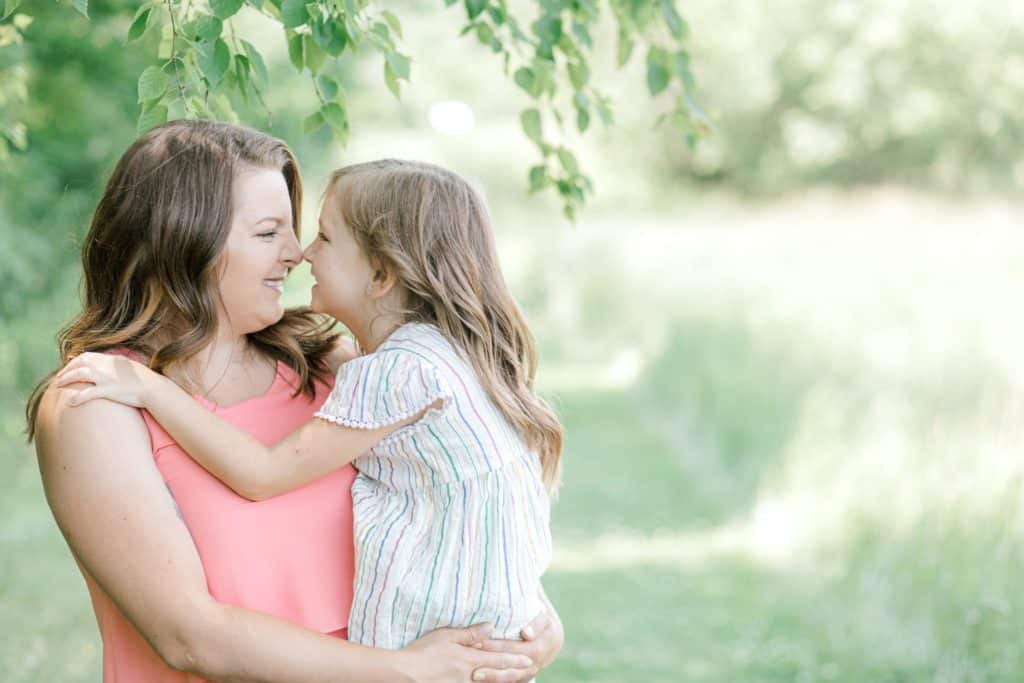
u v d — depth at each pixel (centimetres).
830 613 561
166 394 178
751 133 2425
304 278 835
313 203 1248
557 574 655
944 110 2258
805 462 691
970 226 1405
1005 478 532
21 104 370
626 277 1386
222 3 196
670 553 690
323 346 213
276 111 1011
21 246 758
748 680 511
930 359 679
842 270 1033
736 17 2375
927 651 498
